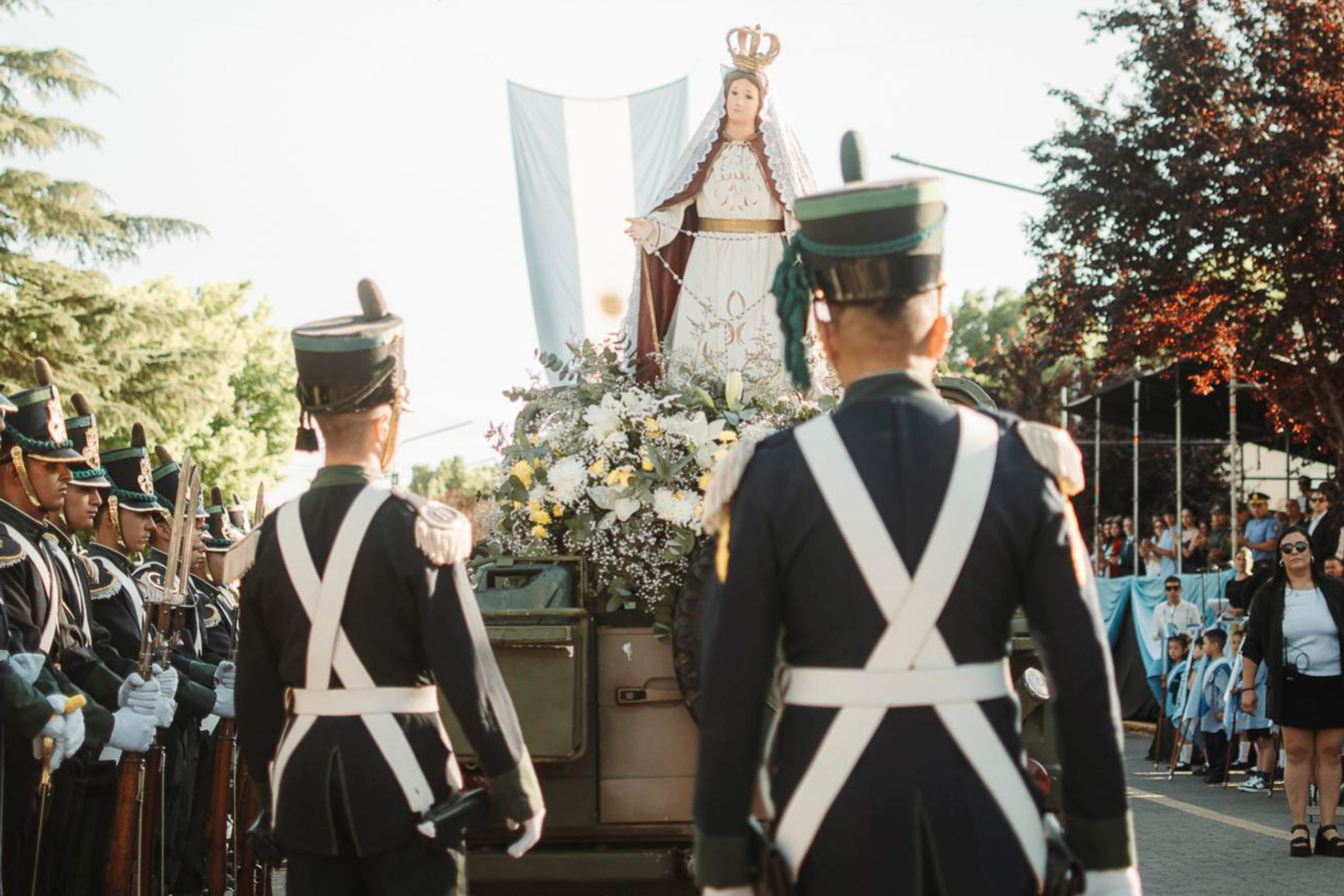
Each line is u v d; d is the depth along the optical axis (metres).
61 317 23.70
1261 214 18.30
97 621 7.53
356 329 3.87
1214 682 13.70
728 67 7.16
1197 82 18.62
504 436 6.15
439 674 3.65
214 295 51.06
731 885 2.67
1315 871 8.62
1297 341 18.86
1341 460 18.94
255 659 3.85
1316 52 18.23
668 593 5.34
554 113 11.95
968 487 2.67
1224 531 20.58
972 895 2.56
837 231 2.84
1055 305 20.56
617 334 7.19
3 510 6.20
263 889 7.61
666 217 7.08
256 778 3.91
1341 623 9.23
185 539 6.65
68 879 6.84
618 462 5.63
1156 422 23.91
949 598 2.64
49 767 5.45
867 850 2.58
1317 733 9.30
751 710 2.69
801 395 5.98
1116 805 2.64
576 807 5.19
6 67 24.59
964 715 2.63
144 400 24.94
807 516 2.69
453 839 3.64
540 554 5.73
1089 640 2.66
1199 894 7.84
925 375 2.88
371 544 3.69
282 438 51.22
